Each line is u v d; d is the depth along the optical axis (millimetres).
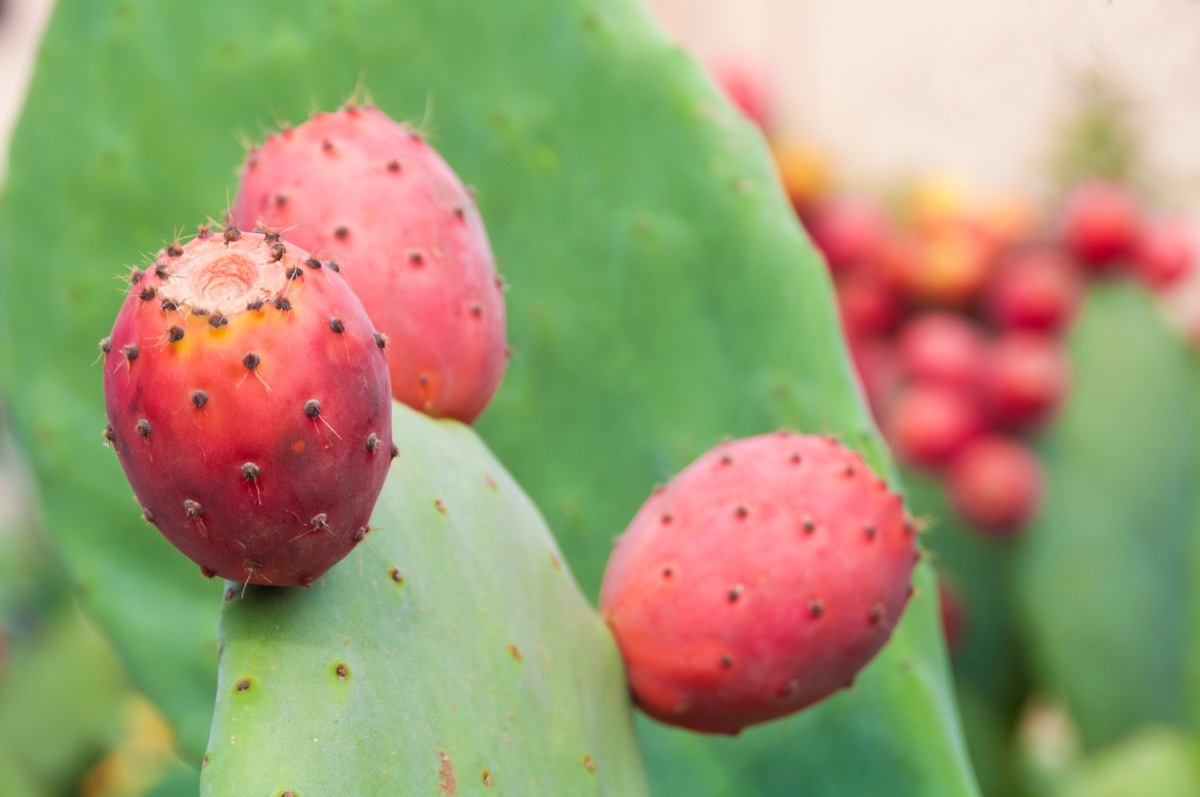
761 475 719
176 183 894
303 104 889
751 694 717
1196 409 1445
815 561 708
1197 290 1624
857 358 1474
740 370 855
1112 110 1690
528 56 874
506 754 680
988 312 1497
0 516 2174
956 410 1413
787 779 842
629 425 868
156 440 618
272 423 618
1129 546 1404
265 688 638
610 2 870
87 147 898
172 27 895
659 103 862
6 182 904
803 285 849
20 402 903
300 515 629
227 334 614
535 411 873
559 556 734
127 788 1357
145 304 617
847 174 1636
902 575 714
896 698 833
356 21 885
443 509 692
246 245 625
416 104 885
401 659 662
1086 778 1293
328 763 635
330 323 623
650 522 730
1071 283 1489
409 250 711
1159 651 1395
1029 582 1413
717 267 856
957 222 1487
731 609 710
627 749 724
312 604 651
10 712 1495
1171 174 1715
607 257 868
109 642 901
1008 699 1444
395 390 717
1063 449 1425
